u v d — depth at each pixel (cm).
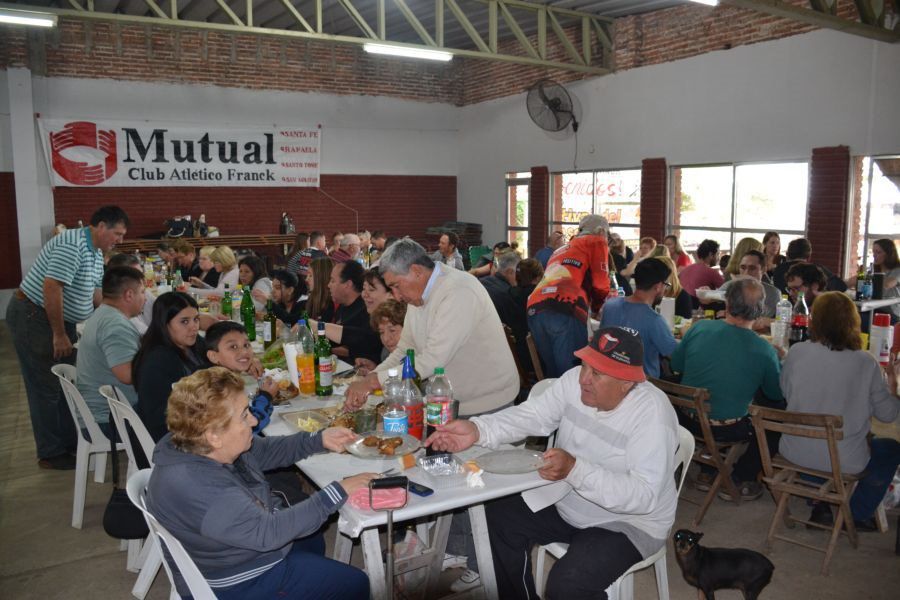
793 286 528
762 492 403
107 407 365
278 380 348
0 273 1040
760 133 829
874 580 312
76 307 459
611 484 215
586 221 539
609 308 418
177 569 207
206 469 194
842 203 750
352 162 1302
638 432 226
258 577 204
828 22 621
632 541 232
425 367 292
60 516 385
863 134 727
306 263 806
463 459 245
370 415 270
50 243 446
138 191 1135
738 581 275
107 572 328
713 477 409
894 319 604
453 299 298
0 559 339
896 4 673
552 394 255
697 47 898
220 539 189
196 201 1180
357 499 210
